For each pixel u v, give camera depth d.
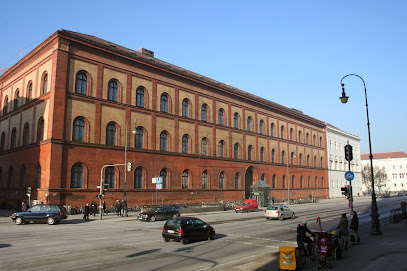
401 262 13.20
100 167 38.16
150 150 43.50
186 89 50.22
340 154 94.19
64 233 22.36
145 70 44.59
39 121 37.94
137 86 43.44
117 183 39.59
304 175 76.25
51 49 37.44
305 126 79.75
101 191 33.16
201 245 17.81
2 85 49.28
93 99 38.50
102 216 35.31
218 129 54.94
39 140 37.62
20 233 22.28
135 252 15.52
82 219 32.56
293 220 31.80
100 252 15.36
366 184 137.12
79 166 36.69
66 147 35.50
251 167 61.22
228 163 55.66
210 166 52.19
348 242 17.70
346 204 61.19
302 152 77.06
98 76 39.34
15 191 41.25
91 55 38.94
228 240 19.64
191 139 50.00
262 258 14.46
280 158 69.25
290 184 71.44
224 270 12.16
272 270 12.27
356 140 105.81
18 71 45.00
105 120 39.47
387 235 21.27
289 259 12.20
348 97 23.56
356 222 17.81
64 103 35.84
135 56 43.03
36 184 36.97
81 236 20.81
